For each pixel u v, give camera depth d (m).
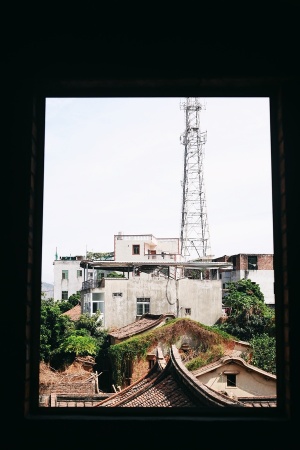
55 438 2.12
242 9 2.35
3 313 2.17
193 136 34.16
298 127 2.29
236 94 2.42
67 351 19.34
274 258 2.34
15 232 2.22
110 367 19.58
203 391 7.40
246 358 17.08
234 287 21.73
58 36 2.34
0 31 2.34
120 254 28.42
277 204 2.36
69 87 2.40
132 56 2.32
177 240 30.08
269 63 2.30
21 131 2.29
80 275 32.62
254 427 2.11
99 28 2.34
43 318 19.59
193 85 2.39
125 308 23.34
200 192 34.41
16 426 2.11
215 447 2.11
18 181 2.25
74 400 15.02
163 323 19.44
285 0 2.34
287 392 2.18
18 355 2.14
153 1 2.36
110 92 2.43
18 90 2.31
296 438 2.11
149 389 9.54
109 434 2.12
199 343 18.11
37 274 2.31
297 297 2.18
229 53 2.31
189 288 23.27
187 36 2.33
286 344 2.20
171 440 2.11
